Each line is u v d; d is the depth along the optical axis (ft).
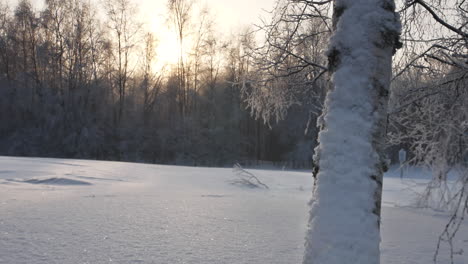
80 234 14.47
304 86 22.84
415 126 18.94
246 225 17.42
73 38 142.20
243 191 35.29
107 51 144.25
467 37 15.33
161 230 15.66
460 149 16.33
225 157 151.84
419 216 22.74
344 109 7.87
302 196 32.65
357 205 7.27
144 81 155.12
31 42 151.64
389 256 13.07
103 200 24.31
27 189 30.09
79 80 145.07
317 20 21.15
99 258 11.55
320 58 21.76
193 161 148.25
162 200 25.22
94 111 147.13
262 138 168.04
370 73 7.89
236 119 155.12
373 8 8.14
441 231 18.33
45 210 19.54
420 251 13.94
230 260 11.77
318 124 8.57
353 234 7.05
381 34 8.04
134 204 22.90
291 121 139.23
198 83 164.55
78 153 136.15
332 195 7.41
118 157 143.64
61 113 138.21
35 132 138.10
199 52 150.71
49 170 44.37
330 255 6.98
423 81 18.08
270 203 26.02
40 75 152.46
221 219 18.67
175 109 166.20
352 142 7.61
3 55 154.20
